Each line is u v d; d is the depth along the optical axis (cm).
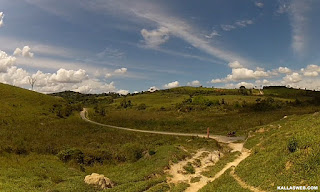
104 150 3959
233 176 2352
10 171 2623
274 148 2589
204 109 11119
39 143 4375
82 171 3147
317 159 1741
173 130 7075
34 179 2475
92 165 3516
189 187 2489
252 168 2302
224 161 3256
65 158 3503
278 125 4603
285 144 2403
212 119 8250
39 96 11019
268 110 9262
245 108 10188
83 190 2247
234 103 11469
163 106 13112
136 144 4428
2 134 4784
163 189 2373
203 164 3353
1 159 3084
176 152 3550
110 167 3422
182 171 3008
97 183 2416
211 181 2552
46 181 2469
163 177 2750
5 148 3569
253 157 2667
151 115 10212
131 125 8169
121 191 2267
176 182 2644
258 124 6594
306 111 7700
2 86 10562
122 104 14638
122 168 3288
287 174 1822
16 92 10356
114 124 8494
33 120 7225
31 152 3741
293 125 3903
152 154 3638
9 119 6606
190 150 3859
